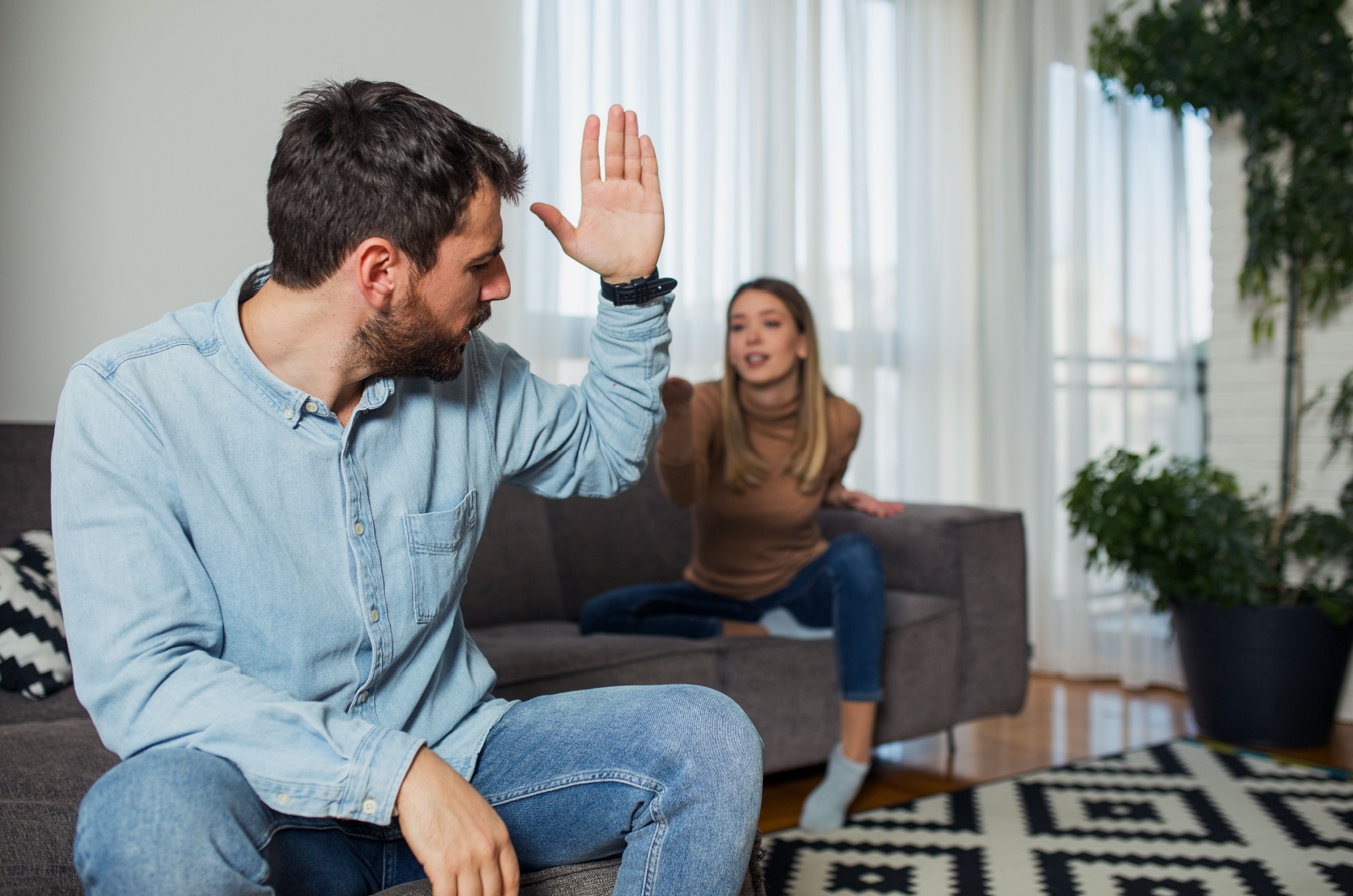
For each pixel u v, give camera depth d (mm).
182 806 723
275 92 2434
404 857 946
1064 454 3697
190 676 821
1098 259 3682
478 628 2291
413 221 876
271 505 907
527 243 2793
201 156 2348
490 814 822
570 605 2541
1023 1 3699
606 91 2939
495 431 1094
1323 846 2023
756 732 927
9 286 2145
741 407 2238
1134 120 3695
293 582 904
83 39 2211
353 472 943
